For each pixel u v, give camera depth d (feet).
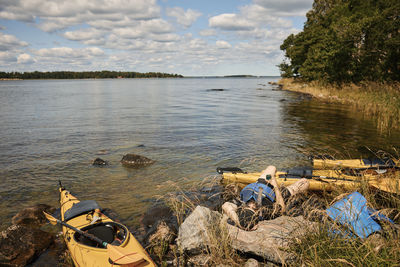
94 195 20.31
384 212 12.21
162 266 12.57
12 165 27.30
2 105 90.74
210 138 39.22
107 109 78.89
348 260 10.61
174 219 16.63
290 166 25.82
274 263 12.04
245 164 26.84
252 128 47.06
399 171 18.89
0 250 13.15
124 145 35.40
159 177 23.88
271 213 13.57
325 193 18.60
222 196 19.75
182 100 111.55
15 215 17.51
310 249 11.01
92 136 41.29
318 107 76.79
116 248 11.93
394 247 10.36
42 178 23.89
